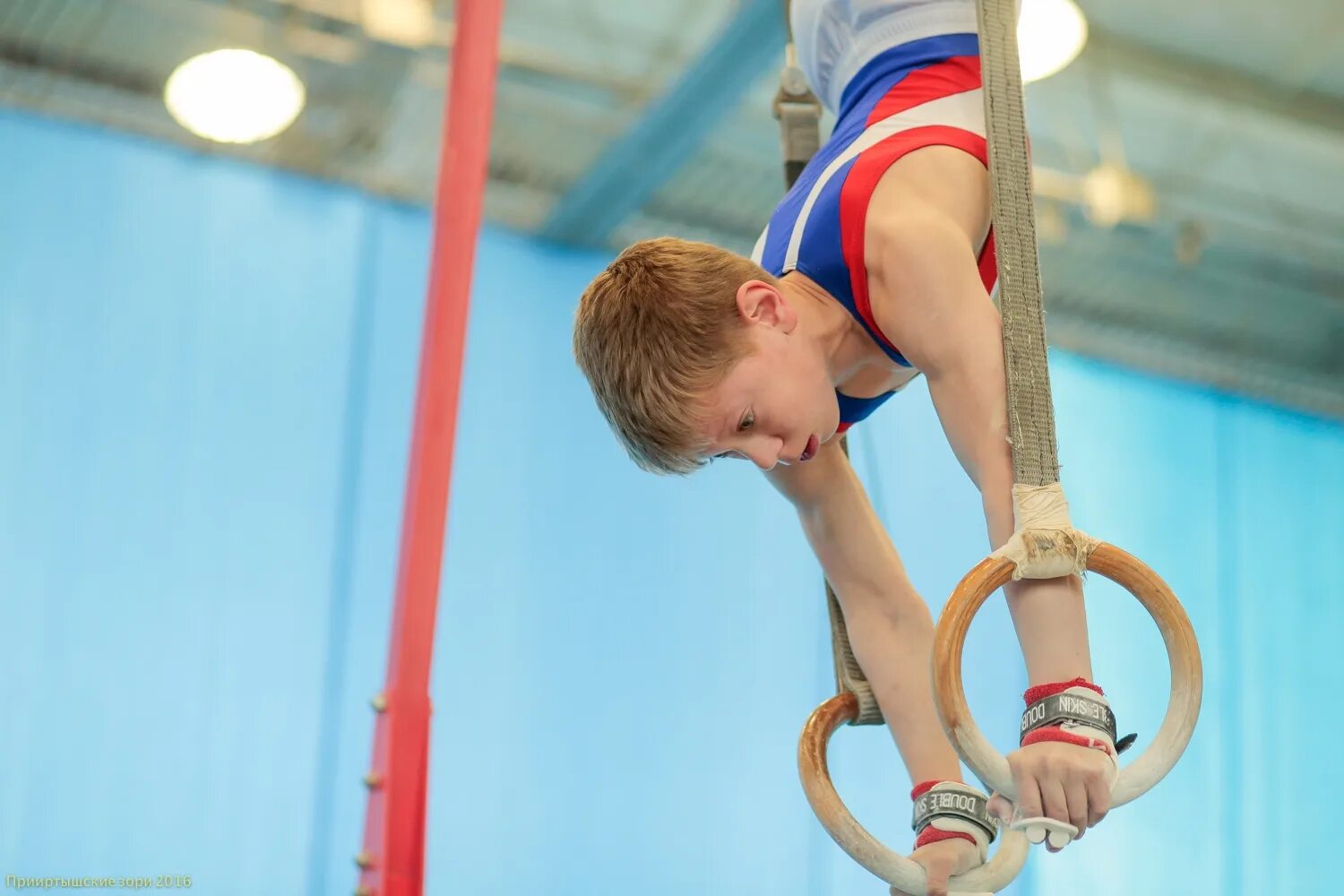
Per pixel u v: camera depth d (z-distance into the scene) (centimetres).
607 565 554
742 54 493
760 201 640
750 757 542
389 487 530
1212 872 596
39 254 512
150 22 532
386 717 162
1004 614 582
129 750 460
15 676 455
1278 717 638
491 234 602
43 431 488
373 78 555
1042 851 577
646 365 143
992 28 145
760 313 146
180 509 497
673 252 148
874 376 162
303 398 529
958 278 141
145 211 534
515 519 549
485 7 175
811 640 567
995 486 133
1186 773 609
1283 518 692
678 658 549
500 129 591
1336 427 729
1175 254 663
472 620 529
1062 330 700
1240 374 726
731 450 147
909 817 539
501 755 513
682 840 521
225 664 484
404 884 157
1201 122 610
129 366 509
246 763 473
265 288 541
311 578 506
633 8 547
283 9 533
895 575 177
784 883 527
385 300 557
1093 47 568
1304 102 593
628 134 545
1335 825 625
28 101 540
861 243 148
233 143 558
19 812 441
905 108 160
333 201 567
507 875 496
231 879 457
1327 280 692
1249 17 549
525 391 573
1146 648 607
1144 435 684
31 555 471
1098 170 604
